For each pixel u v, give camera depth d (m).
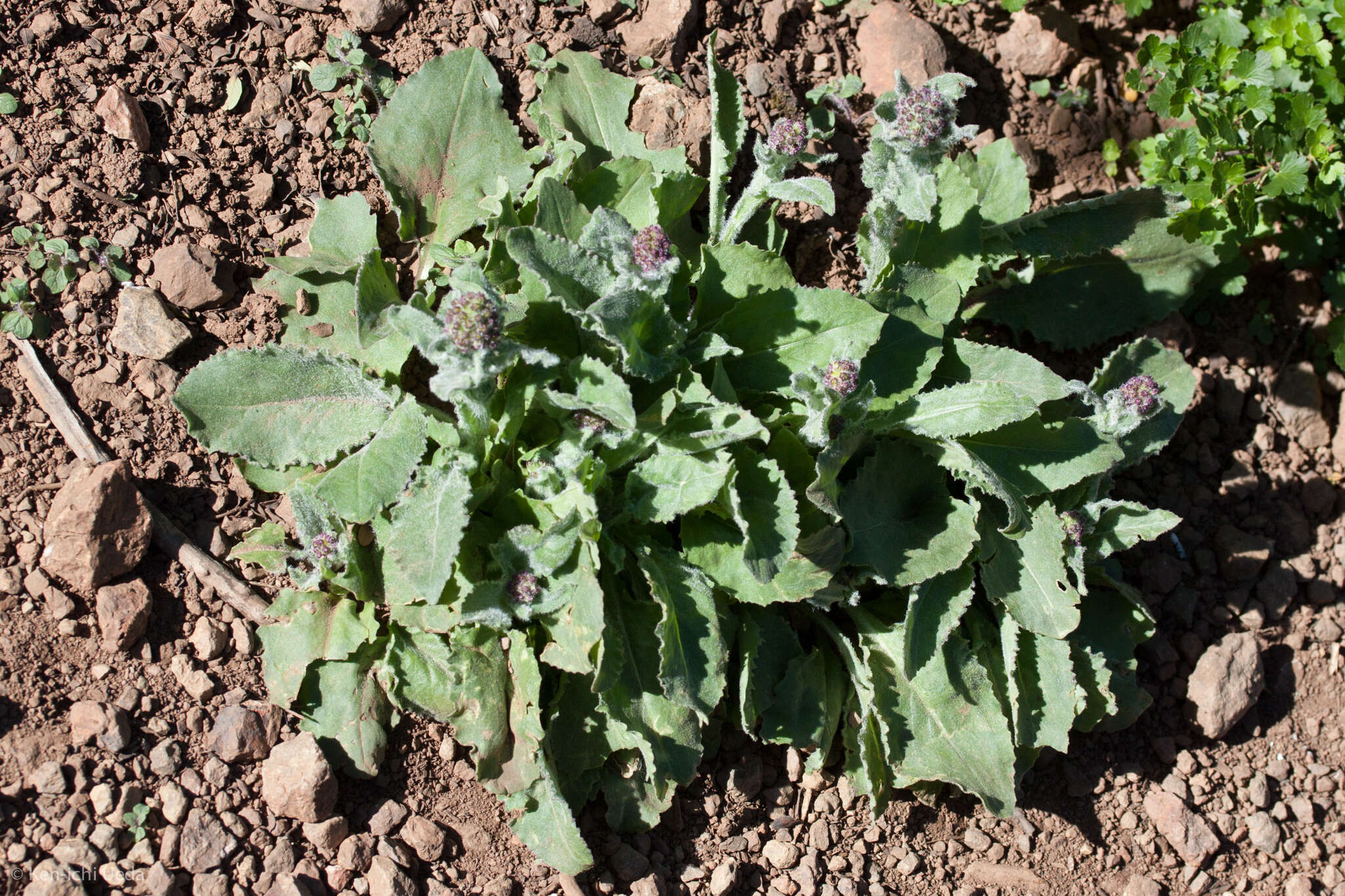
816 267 1.37
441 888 1.28
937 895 1.32
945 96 1.30
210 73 1.33
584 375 1.26
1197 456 1.42
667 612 1.26
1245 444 1.42
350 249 1.31
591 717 1.28
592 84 1.35
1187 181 1.40
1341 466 1.43
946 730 1.31
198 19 1.33
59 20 1.32
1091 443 1.32
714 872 1.30
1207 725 1.37
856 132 1.39
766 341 1.31
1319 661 1.40
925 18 1.42
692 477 1.26
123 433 1.29
